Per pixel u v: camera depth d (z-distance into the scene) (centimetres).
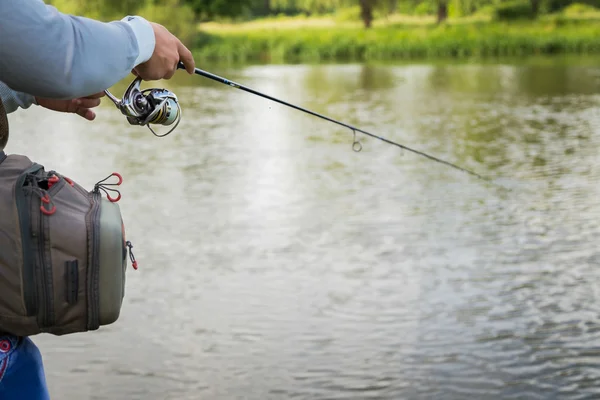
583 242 930
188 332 680
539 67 3856
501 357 631
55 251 163
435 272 830
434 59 4738
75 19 158
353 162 1483
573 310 724
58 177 167
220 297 764
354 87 3034
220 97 2736
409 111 2289
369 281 807
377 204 1139
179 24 5303
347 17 7238
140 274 829
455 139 1769
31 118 2102
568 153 1559
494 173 1361
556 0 7419
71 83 157
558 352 639
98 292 166
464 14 7144
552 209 1091
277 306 739
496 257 878
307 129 1956
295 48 5141
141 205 1146
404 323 696
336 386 588
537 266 845
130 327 690
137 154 1599
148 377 600
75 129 1930
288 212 1099
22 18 150
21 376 177
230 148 1677
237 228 1016
